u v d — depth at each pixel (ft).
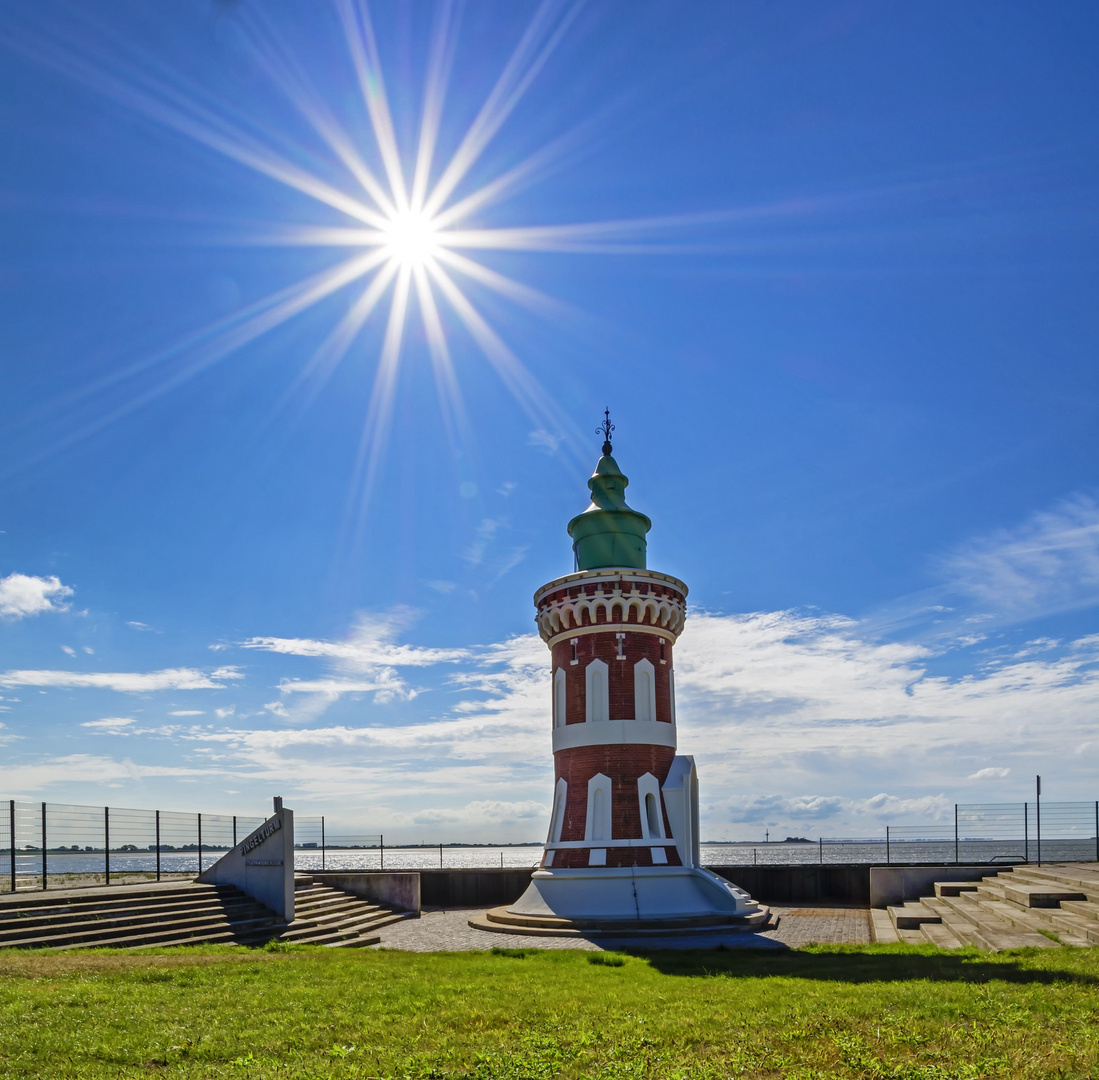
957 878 141.79
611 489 156.04
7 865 107.45
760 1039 47.37
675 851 130.82
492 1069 43.11
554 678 146.82
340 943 106.83
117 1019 52.31
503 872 164.04
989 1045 44.21
